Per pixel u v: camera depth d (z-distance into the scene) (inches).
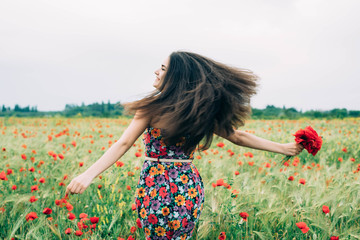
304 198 130.3
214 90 75.0
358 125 637.3
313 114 1191.6
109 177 141.9
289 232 110.3
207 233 106.2
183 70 76.5
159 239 75.7
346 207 120.3
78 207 129.2
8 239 96.1
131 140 73.7
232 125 84.2
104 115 1408.7
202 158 218.8
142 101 74.3
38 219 108.8
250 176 177.9
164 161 76.9
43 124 746.8
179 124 70.4
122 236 106.4
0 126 650.8
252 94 83.5
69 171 177.0
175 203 74.7
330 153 263.1
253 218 114.2
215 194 127.8
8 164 186.9
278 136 363.9
